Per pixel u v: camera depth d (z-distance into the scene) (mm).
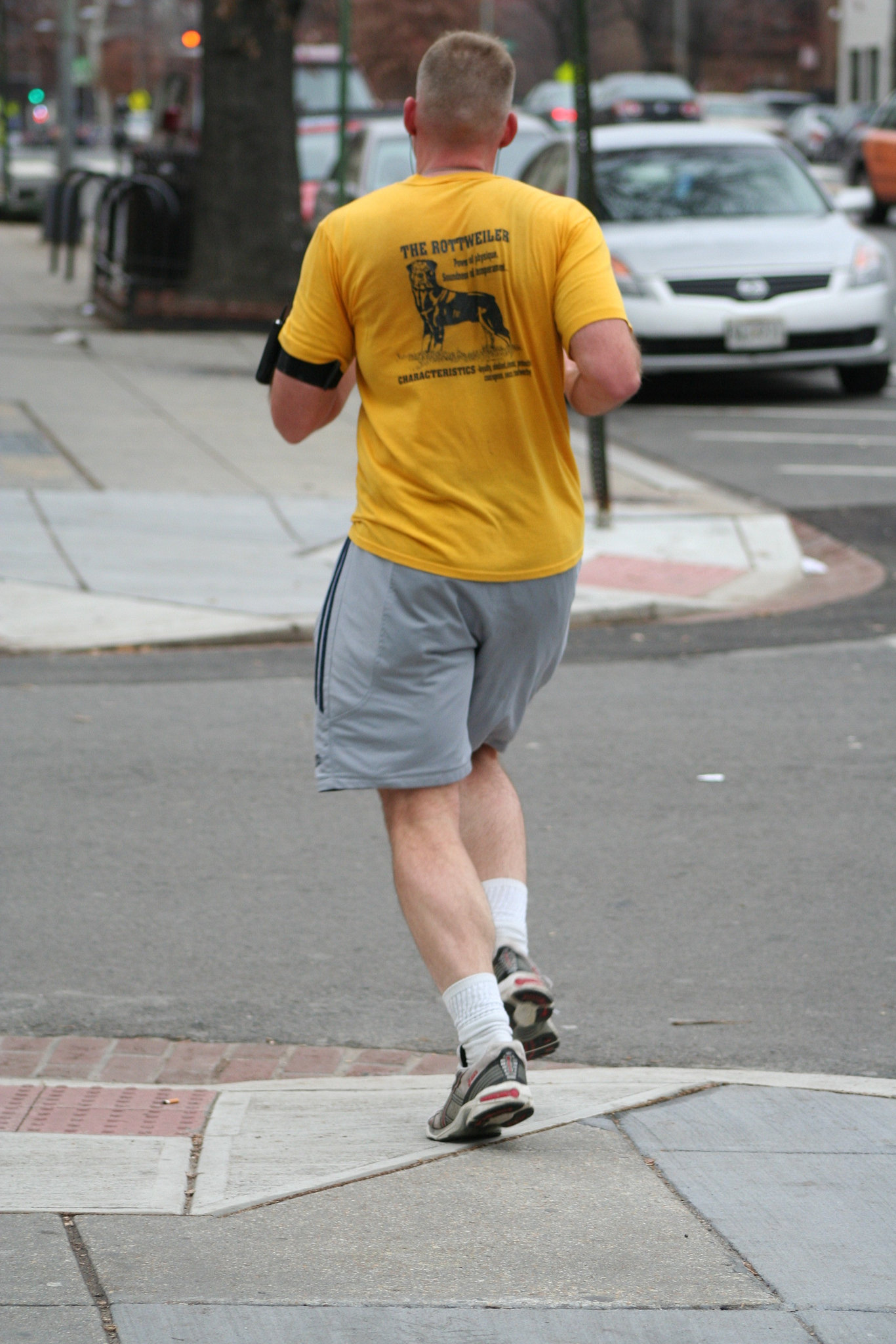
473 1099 10797
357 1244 9672
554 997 14438
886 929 15906
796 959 15219
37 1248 9609
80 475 36406
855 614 28922
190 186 60844
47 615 27656
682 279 45938
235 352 54375
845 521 35094
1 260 82625
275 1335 8719
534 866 17500
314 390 11352
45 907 16375
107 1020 13969
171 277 60594
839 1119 11523
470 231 10812
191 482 36250
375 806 19516
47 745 21547
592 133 32812
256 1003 14344
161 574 29984
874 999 14383
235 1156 11023
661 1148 11023
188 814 19062
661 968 15055
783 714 23109
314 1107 12023
